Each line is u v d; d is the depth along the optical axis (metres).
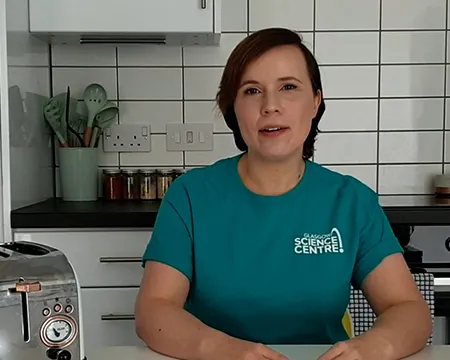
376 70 2.13
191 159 2.15
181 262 1.05
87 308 1.69
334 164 2.16
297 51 1.07
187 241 1.08
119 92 2.13
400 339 0.86
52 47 2.10
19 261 0.66
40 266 0.67
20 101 1.76
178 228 1.08
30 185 1.87
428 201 1.93
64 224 1.66
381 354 0.82
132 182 2.07
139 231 1.69
